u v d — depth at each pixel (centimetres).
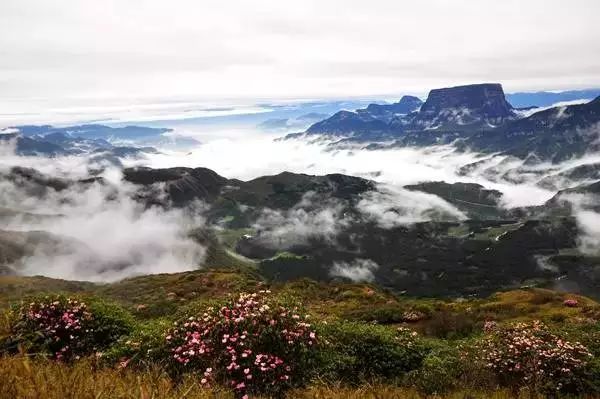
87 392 589
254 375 906
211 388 766
